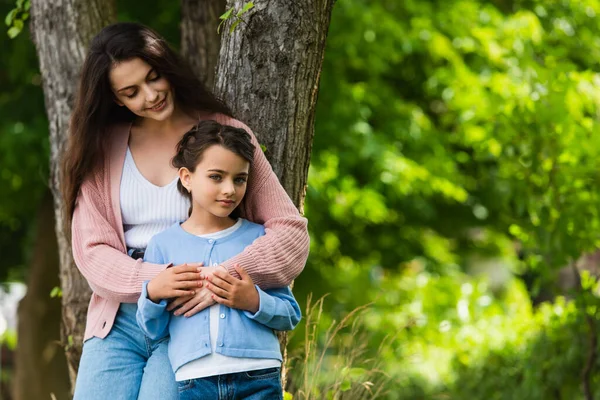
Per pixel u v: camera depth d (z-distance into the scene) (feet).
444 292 33.47
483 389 26.35
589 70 29.76
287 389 16.94
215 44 19.92
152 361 11.69
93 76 12.05
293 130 13.80
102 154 12.50
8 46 33.40
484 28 34.65
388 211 39.78
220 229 11.97
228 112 12.96
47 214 35.68
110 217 12.40
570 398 23.09
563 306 23.54
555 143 21.89
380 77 39.50
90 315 12.37
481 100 25.90
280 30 13.58
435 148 38.04
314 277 39.68
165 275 11.37
